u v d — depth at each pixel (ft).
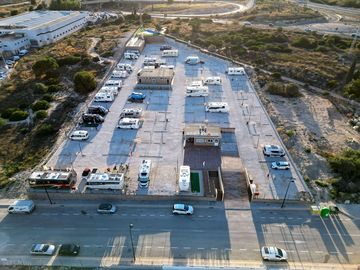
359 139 266.57
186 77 365.40
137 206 197.36
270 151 234.58
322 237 177.37
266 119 283.59
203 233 179.42
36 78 363.15
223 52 438.81
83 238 177.06
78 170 222.28
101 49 435.53
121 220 188.03
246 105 305.94
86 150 243.19
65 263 163.43
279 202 197.36
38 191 200.64
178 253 168.04
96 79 356.18
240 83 352.08
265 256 163.43
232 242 174.29
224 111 293.02
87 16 638.53
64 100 312.29
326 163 228.63
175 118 284.41
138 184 208.54
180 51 446.60
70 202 201.26
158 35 483.92
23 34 481.87
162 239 175.83
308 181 213.87
